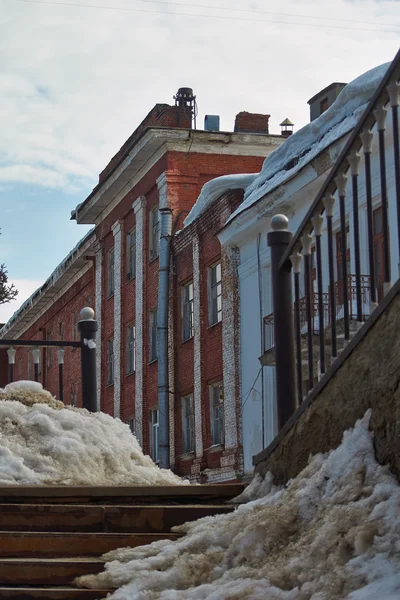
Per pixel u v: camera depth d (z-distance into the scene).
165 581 5.27
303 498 5.47
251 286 24.02
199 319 27.45
